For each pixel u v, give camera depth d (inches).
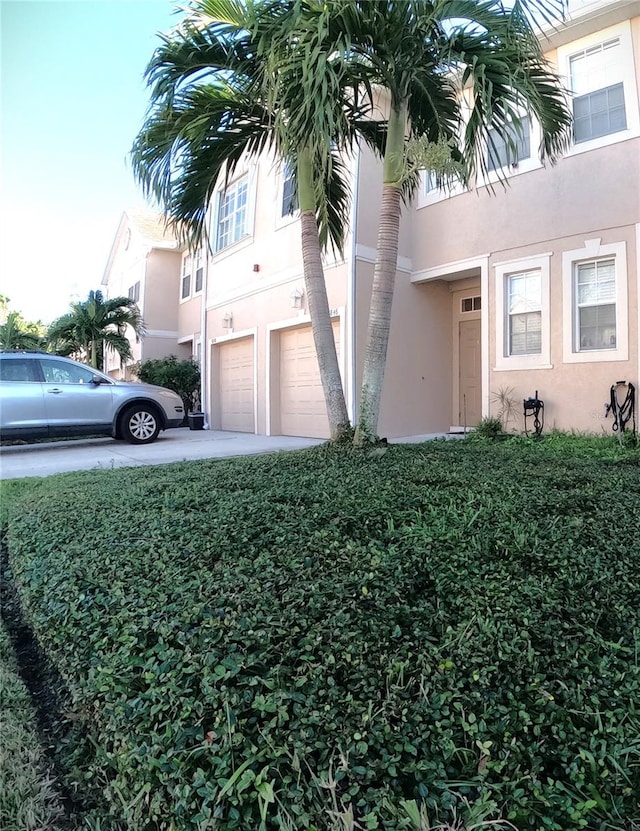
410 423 368.2
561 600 84.4
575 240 294.5
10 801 60.2
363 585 87.4
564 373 298.4
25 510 161.0
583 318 295.9
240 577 90.7
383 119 247.8
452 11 178.4
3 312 994.1
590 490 142.9
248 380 461.4
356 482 151.9
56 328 635.5
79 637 82.0
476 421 381.4
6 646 95.5
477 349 381.7
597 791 54.1
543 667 69.3
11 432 319.6
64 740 70.3
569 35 289.0
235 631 73.7
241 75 206.7
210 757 55.7
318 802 51.5
